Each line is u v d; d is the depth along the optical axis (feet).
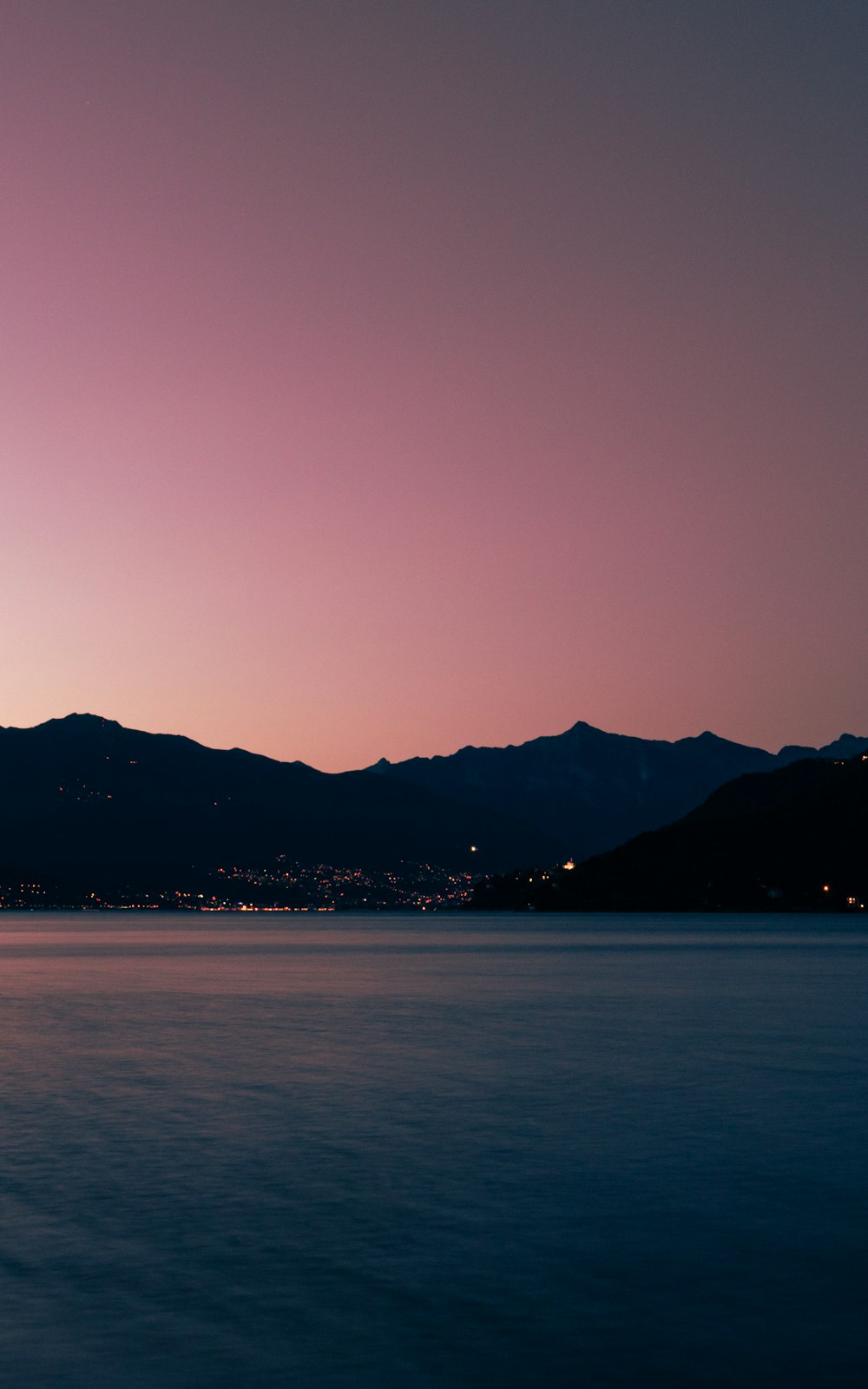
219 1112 105.81
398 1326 52.90
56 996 255.29
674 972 325.01
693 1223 69.10
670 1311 54.80
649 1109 107.45
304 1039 167.12
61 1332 52.31
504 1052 150.71
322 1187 77.92
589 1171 82.28
